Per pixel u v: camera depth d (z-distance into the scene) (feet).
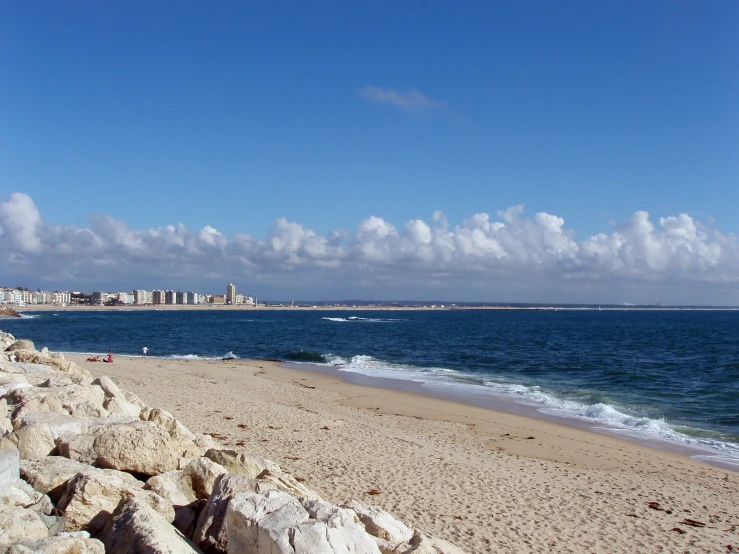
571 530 34.27
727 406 84.23
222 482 21.75
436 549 20.31
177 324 357.20
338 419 63.46
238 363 133.28
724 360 153.28
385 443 52.39
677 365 140.46
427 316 645.10
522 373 122.01
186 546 17.90
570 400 87.04
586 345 203.31
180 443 26.76
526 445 57.52
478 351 177.17
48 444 25.68
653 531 34.96
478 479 42.93
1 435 25.93
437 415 71.97
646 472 49.44
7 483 20.21
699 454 56.75
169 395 73.72
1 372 40.86
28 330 266.36
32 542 16.46
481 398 87.20
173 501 22.82
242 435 52.24
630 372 124.06
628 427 68.39
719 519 37.68
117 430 25.35
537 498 39.58
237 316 582.76
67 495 20.48
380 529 20.90
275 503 18.49
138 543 16.98
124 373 98.68
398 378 110.32
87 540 17.25
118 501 20.98
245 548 17.44
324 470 42.68
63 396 32.40
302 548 16.03
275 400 77.82
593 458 53.62
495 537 32.37
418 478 42.09
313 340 224.94
